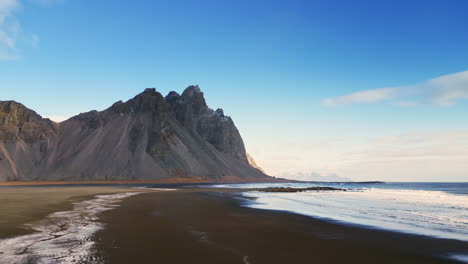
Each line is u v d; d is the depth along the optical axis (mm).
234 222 20328
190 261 11047
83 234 15344
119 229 16922
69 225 17844
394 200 44281
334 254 12617
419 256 12500
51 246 12742
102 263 10539
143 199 39000
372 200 44250
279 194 60562
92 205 29703
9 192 47438
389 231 17703
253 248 13266
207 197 44812
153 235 15453
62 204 29531
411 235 16594
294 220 21625
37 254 11484
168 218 21734
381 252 13047
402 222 21375
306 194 62250
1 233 15078
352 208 31484
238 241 14539
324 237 15852
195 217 22516
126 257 11367
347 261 11664
